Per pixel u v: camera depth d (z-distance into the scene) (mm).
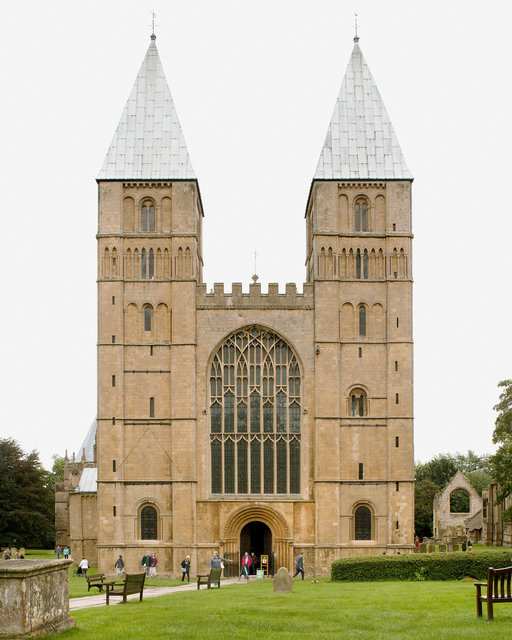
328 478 79188
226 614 34500
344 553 78750
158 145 85125
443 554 59406
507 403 95250
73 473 119562
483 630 27344
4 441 121312
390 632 28344
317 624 30781
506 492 91438
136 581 42344
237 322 82062
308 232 93812
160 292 82188
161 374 81062
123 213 83312
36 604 26797
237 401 81438
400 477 79375
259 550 88188
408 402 80562
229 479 80500
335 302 81750
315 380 80938
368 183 83562
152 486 79375
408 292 82062
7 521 114750
